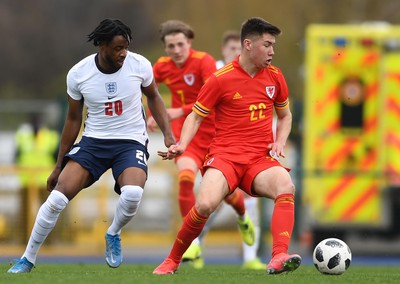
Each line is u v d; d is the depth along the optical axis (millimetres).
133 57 29250
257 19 29281
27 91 131000
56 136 60594
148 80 29484
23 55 132375
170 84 38219
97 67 28922
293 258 27797
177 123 38188
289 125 30500
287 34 98062
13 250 56375
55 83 131125
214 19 105062
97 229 57875
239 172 29453
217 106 29906
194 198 37594
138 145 29453
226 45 41031
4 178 56781
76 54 134375
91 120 29391
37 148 60031
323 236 59125
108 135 29250
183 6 108438
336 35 57000
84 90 28969
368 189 57562
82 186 29219
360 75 57094
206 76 37406
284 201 28703
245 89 29562
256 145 29703
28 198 56594
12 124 81250
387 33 56938
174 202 60594
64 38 134500
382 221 57562
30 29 133500
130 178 28781
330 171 57281
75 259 54656
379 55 56969
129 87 29031
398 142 57062
